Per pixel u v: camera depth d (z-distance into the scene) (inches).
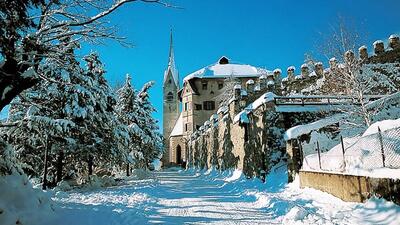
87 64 964.6
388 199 368.5
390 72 1058.7
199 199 612.4
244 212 458.6
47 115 847.7
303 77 1423.5
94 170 1334.9
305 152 666.8
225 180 1134.4
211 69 2871.6
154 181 1139.9
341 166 492.4
